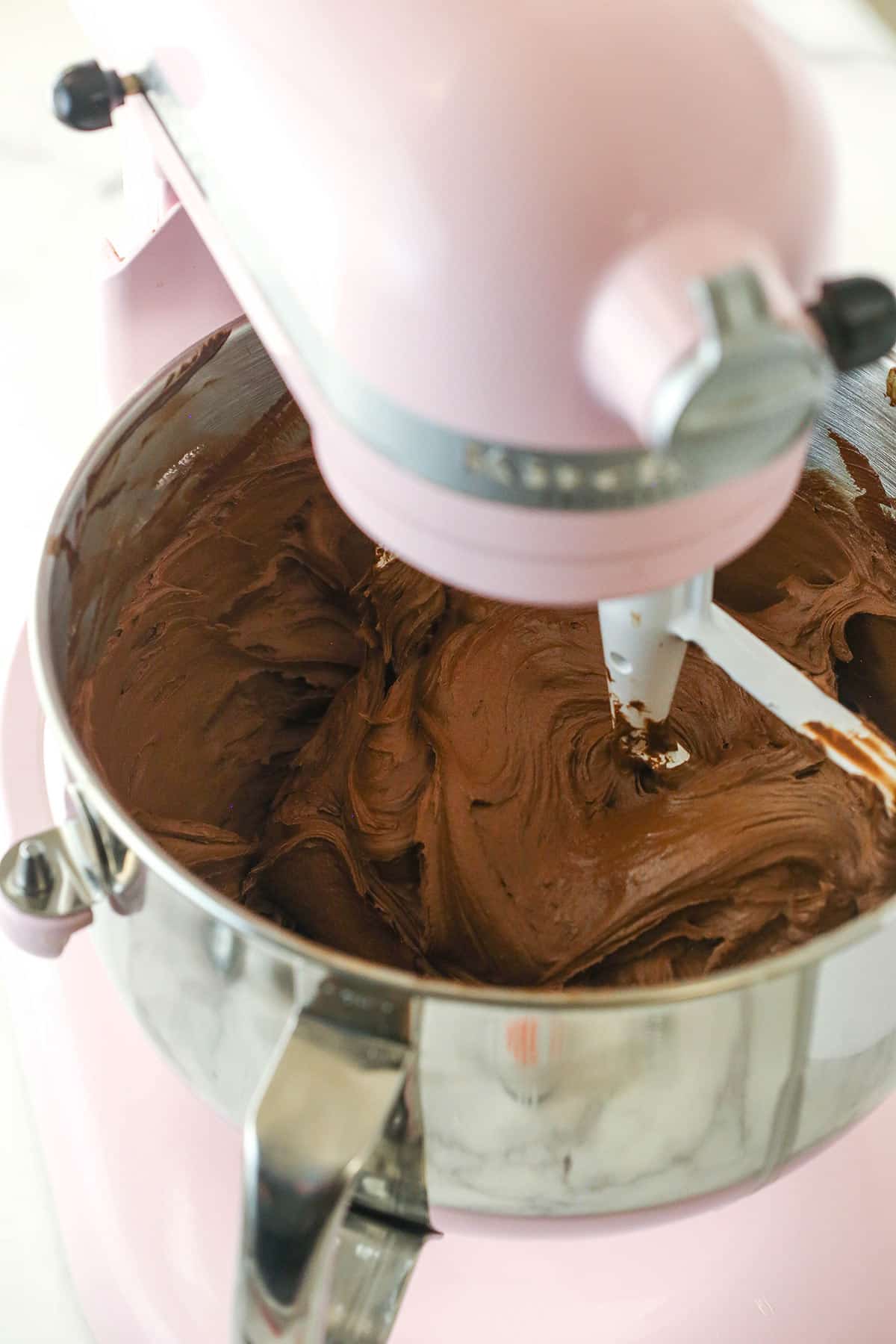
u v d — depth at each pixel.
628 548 0.55
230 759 0.85
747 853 0.77
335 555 0.86
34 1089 0.78
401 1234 0.66
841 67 1.22
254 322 0.62
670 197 0.52
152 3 0.62
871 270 1.04
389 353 0.54
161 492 0.78
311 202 0.55
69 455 1.06
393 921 0.79
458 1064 0.60
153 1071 0.77
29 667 0.83
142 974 0.66
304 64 0.55
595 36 0.53
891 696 0.84
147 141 0.73
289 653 0.86
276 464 0.82
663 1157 0.63
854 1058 0.64
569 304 0.52
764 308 0.51
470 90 0.53
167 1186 0.74
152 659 0.81
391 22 0.54
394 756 0.83
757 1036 0.60
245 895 0.81
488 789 0.81
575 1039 0.58
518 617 0.86
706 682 0.83
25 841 0.67
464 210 0.52
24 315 1.15
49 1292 0.76
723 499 0.55
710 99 0.52
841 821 0.77
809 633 0.85
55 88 0.67
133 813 0.79
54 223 1.22
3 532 1.00
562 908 0.78
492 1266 0.73
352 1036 0.60
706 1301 0.72
